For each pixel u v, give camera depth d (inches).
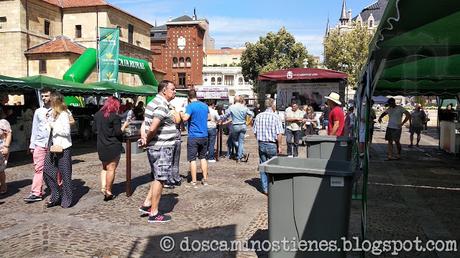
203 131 327.6
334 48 2027.6
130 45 1561.3
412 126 692.7
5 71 1256.2
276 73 700.0
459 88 576.1
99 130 278.8
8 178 368.5
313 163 166.4
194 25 2647.6
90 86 664.4
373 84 179.9
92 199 287.7
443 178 391.9
